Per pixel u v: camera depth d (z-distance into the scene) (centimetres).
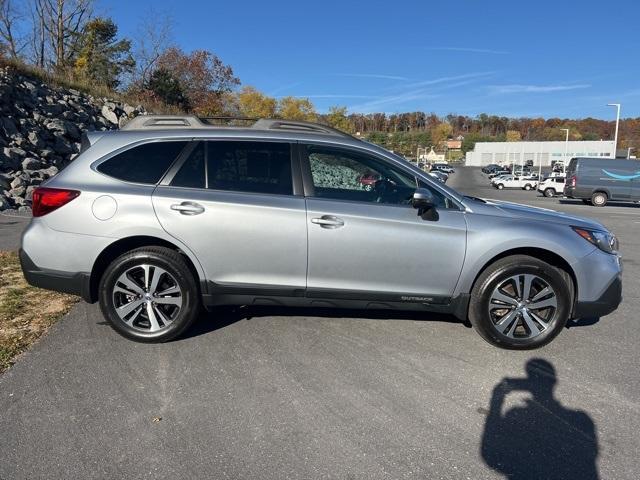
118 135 400
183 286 386
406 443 273
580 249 391
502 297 391
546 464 257
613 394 331
